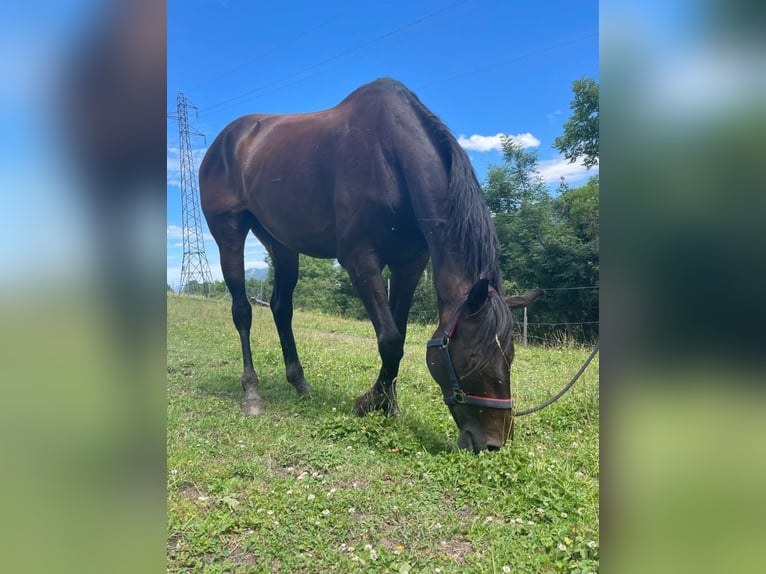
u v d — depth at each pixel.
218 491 2.33
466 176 2.83
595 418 3.31
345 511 2.13
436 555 1.84
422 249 3.45
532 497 2.16
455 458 2.56
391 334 3.25
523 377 4.54
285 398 4.00
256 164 4.02
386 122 3.21
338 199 3.41
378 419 3.17
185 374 4.68
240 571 1.74
